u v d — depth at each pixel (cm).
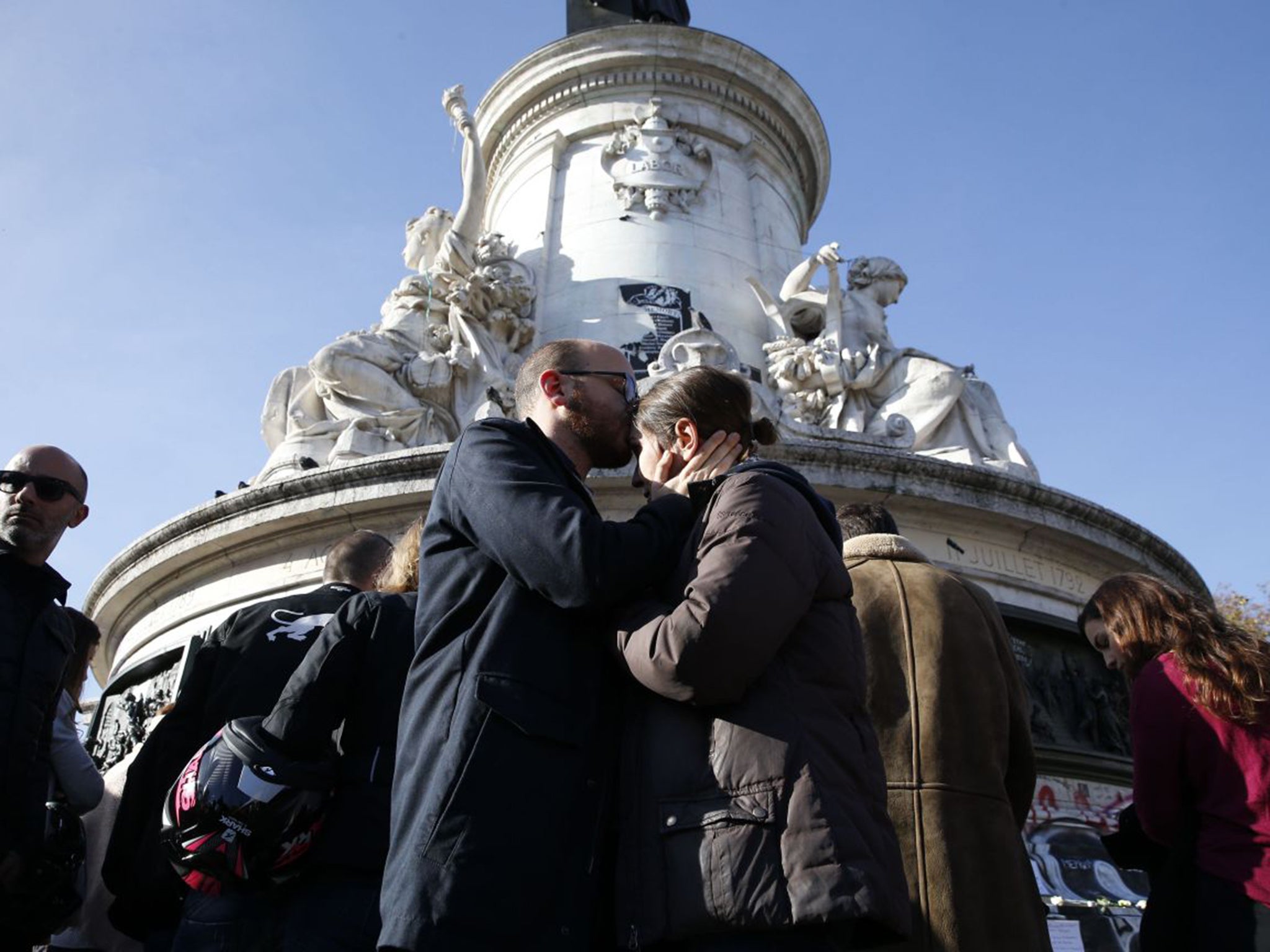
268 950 304
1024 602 940
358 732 321
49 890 400
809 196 1627
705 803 238
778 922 224
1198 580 1132
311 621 381
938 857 321
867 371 1127
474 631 262
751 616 239
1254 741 339
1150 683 363
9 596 410
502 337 1190
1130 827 407
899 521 929
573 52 1462
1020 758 369
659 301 1234
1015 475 955
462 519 275
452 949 223
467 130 1228
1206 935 332
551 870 238
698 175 1380
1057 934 605
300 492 912
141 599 1049
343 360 1061
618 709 268
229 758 305
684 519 278
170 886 354
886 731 344
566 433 315
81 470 463
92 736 1046
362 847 305
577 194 1373
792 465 897
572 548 251
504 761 243
